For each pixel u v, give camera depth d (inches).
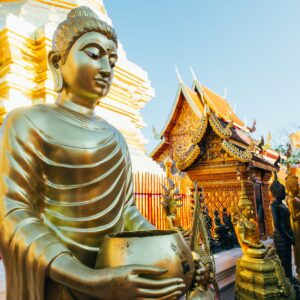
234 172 242.8
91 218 58.9
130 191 76.0
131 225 72.2
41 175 56.4
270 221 274.8
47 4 178.5
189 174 266.8
